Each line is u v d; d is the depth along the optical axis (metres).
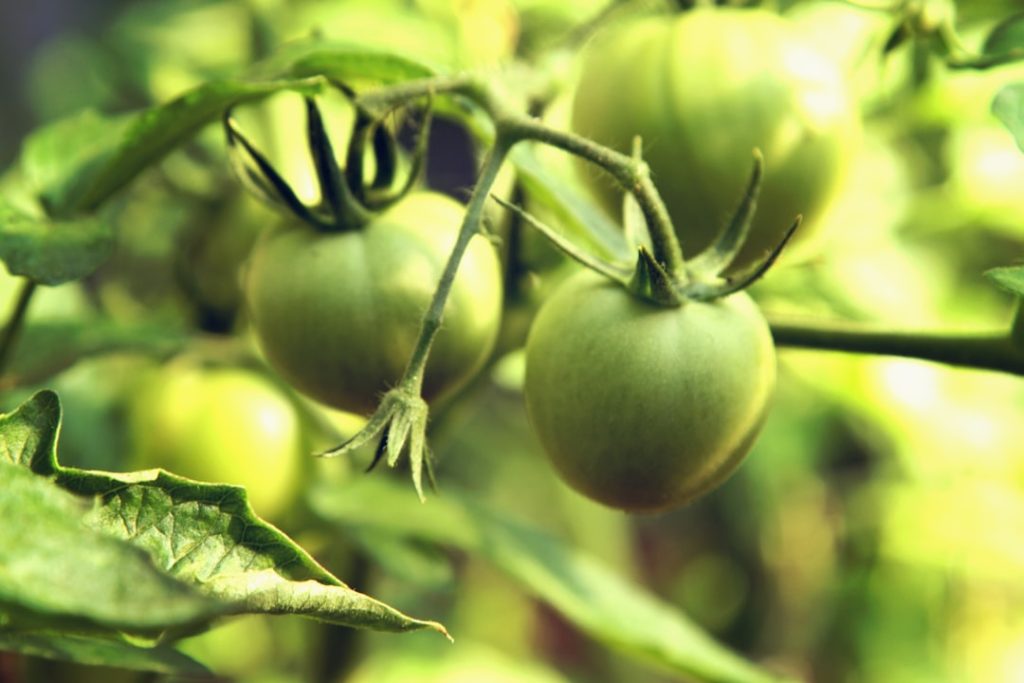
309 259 0.50
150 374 0.61
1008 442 0.77
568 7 0.72
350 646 0.64
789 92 0.54
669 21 0.55
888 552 0.86
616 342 0.48
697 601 0.92
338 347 0.50
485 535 0.62
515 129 0.48
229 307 0.62
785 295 0.68
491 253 0.52
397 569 0.62
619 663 0.95
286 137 0.61
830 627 0.88
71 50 0.88
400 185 0.55
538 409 0.49
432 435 0.61
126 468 0.61
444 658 0.80
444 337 0.51
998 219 0.72
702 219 0.54
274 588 0.44
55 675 0.59
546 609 0.95
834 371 0.74
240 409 0.60
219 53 0.78
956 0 0.63
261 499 0.60
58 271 0.51
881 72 0.58
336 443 0.61
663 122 0.54
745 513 0.87
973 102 0.70
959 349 0.53
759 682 0.60
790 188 0.54
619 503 0.50
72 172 0.56
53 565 0.39
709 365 0.48
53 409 0.45
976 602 0.88
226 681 0.75
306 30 0.72
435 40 0.70
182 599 0.38
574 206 0.55
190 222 0.62
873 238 0.71
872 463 0.91
